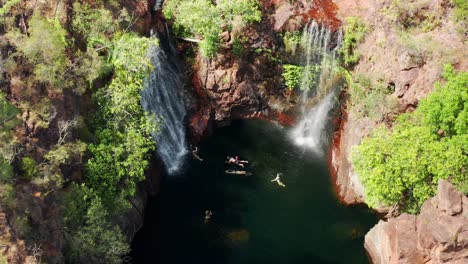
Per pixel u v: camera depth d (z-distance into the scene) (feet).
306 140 206.08
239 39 199.82
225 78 204.95
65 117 135.54
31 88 130.72
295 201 175.94
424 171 141.18
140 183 167.12
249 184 182.70
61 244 121.80
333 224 166.91
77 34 153.58
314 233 163.73
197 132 200.95
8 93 127.85
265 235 162.91
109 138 143.64
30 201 116.47
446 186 131.34
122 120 149.48
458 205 129.80
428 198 140.46
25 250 110.32
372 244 154.61
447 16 173.06
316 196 178.09
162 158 182.80
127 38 157.28
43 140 128.36
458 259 129.18
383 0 187.32
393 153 146.61
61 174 126.62
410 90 167.22
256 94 211.82
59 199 124.47
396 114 169.27
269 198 176.86
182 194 176.65
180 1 198.90
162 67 190.80
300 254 156.87
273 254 156.56
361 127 175.42
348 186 176.96
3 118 116.47
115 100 146.10
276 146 202.08
